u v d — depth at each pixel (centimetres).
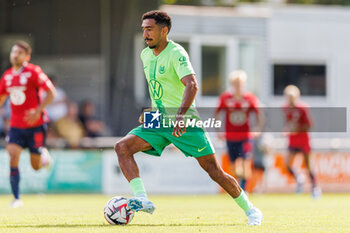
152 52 2117
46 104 3238
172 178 4950
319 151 5366
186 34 6328
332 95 7269
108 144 5334
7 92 3275
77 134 5722
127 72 6412
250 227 2158
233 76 4238
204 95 6362
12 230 2069
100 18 6425
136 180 2070
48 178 4806
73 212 2902
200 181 5000
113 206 2214
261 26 6519
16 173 3338
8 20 6397
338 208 3312
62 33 6438
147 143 2114
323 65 7256
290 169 5003
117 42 6431
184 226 2189
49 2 6412
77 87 6400
